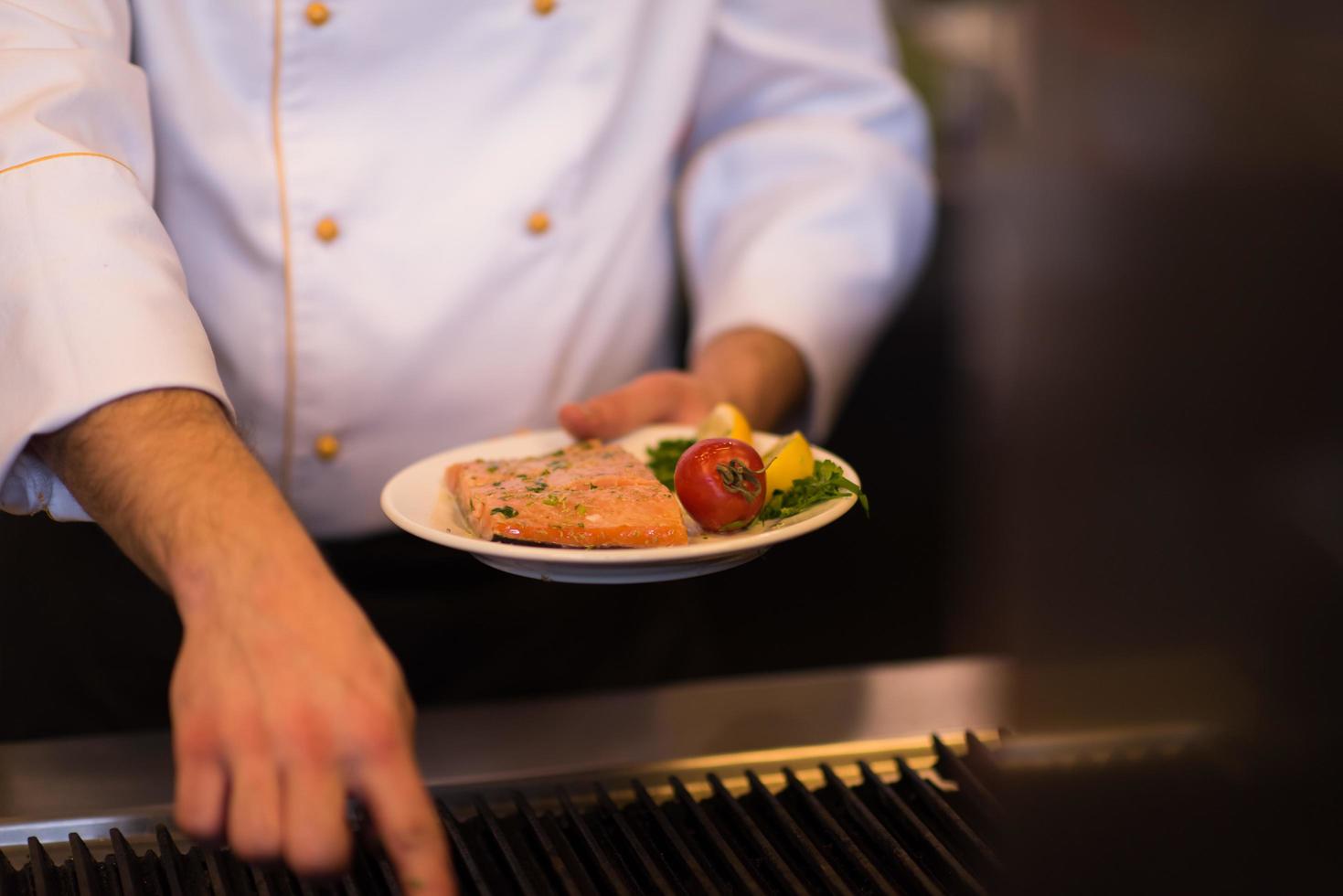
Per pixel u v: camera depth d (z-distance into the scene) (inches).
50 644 67.9
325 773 43.2
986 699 58.6
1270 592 24.4
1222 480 24.8
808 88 76.6
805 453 59.4
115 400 51.2
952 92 117.1
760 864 52.1
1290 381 23.4
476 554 54.6
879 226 74.9
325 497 67.2
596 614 69.9
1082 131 27.4
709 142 78.7
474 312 66.5
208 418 51.4
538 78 65.9
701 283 76.5
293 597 46.7
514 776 55.3
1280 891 26.8
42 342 51.8
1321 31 22.1
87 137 57.0
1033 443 30.9
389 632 68.1
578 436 62.0
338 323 65.5
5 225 52.9
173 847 51.8
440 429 67.4
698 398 65.2
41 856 51.6
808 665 105.2
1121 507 27.1
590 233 68.7
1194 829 28.4
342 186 64.7
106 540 66.8
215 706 44.6
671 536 55.8
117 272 52.6
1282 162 22.9
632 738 56.9
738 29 74.1
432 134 65.3
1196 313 24.7
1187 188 24.5
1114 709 29.0
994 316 33.4
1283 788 25.6
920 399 111.6
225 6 62.9
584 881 51.4
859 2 77.5
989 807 52.9
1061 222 28.5
